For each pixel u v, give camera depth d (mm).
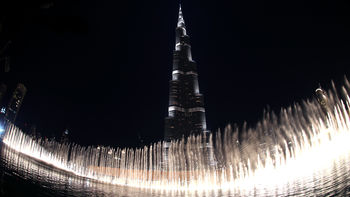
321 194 20203
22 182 30328
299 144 52469
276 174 41562
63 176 46625
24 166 41938
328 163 29859
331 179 23188
